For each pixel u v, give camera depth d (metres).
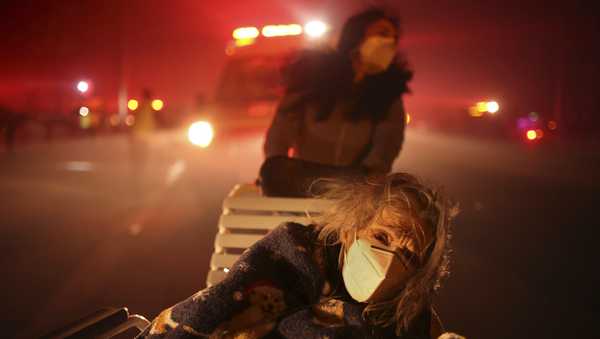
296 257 2.01
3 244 8.54
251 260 2.00
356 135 4.05
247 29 10.80
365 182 2.05
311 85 4.07
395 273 1.90
